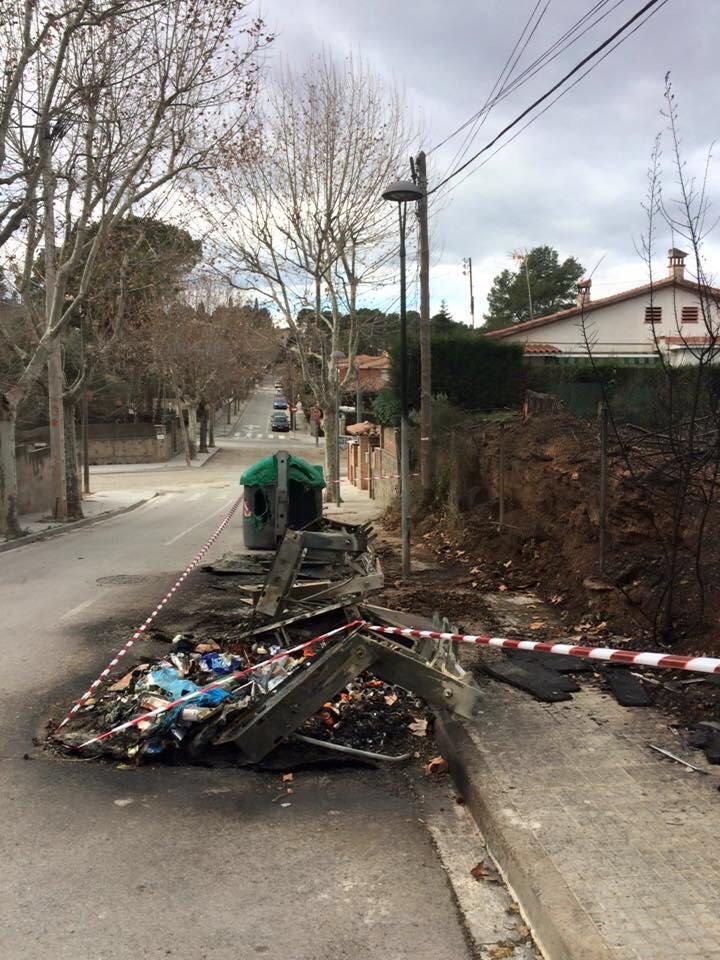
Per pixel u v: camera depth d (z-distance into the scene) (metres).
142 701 5.11
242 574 10.95
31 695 5.89
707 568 6.39
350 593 6.80
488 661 6.09
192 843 3.70
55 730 5.14
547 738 4.55
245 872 3.43
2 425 16.42
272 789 4.32
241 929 3.01
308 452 59.78
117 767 4.60
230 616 8.23
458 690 4.64
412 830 3.84
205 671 5.72
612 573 7.39
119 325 21.44
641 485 7.00
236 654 6.37
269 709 4.54
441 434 15.85
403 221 10.09
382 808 4.09
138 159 16.36
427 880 3.38
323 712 5.14
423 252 15.59
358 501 25.61
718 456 5.95
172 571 11.65
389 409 21.59
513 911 3.14
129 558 13.27
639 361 25.06
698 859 3.22
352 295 23.78
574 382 20.31
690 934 2.72
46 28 13.67
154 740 4.71
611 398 13.41
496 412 19.84
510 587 9.09
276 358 51.94
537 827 3.50
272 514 12.59
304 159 21.53
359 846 3.68
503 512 11.15
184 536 16.52
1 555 14.38
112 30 14.57
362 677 5.70
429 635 4.99
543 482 9.92
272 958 2.83
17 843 3.69
